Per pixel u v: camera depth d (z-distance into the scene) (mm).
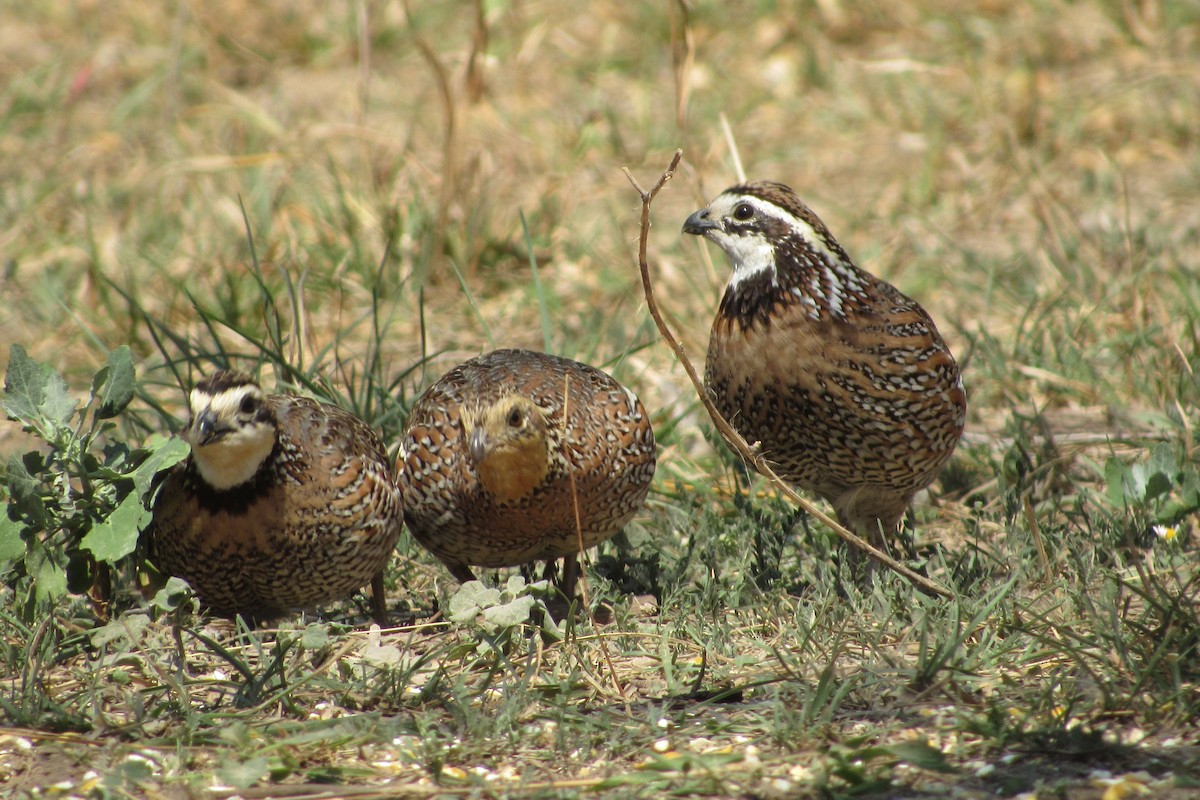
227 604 9125
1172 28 23141
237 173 18875
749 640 8711
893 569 8852
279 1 26234
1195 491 9859
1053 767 6797
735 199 9781
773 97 22266
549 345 11898
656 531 10844
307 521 8727
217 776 6879
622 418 9688
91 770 7098
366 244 16172
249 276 15375
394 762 7176
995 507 11047
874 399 9484
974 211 17844
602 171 19516
